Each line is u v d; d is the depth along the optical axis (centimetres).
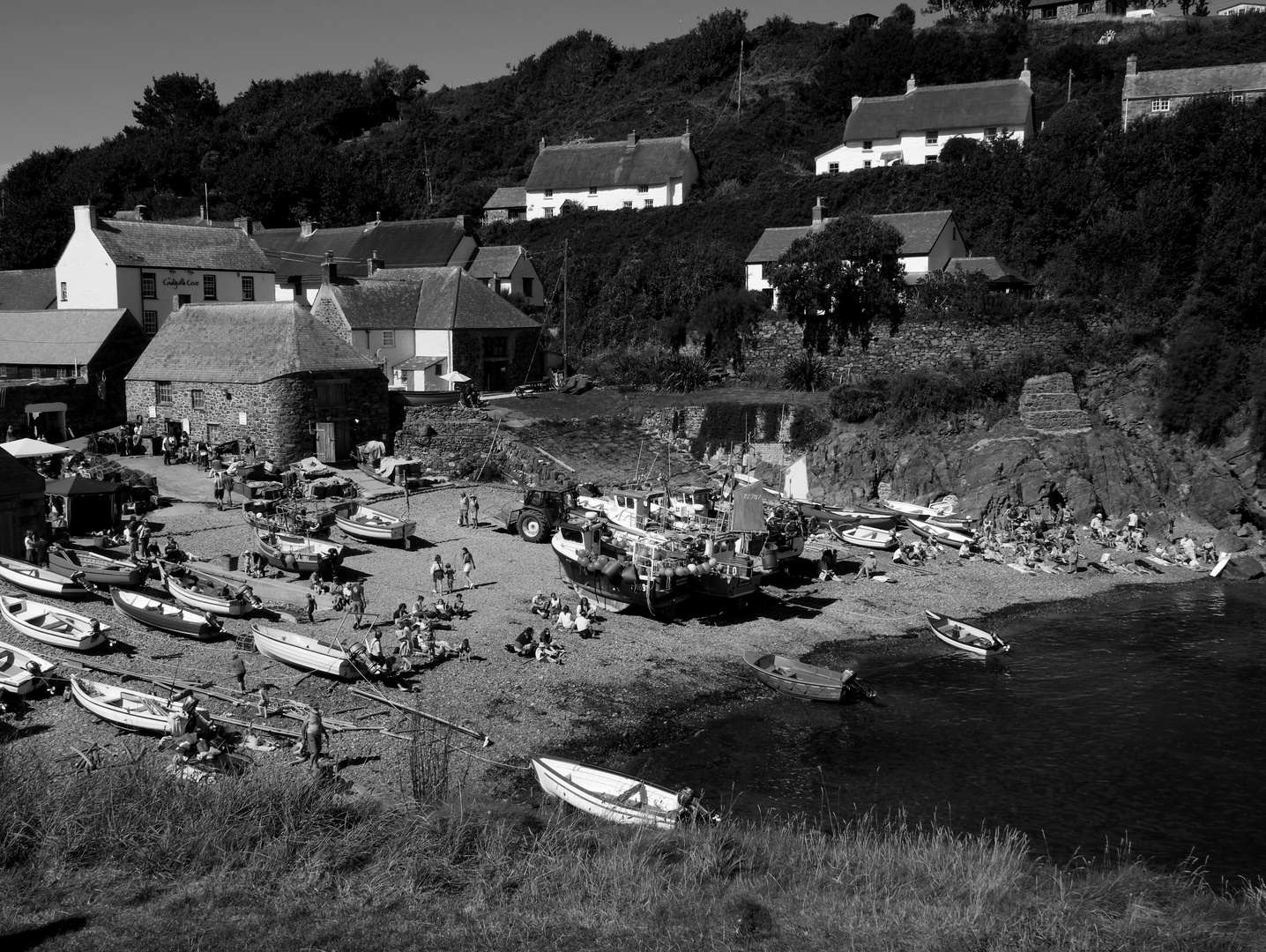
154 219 10619
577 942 1678
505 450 5453
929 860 2009
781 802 2398
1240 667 3366
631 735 2727
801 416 5850
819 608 3900
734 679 3162
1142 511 5216
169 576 3284
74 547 3709
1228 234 5912
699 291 7212
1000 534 4872
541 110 12850
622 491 4425
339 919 1712
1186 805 2423
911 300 6241
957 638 3534
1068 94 8962
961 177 7325
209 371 5328
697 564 3628
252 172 10625
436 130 12556
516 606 3553
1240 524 5219
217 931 1656
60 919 1670
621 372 6725
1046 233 6938
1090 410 5734
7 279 7462
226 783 2100
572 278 7844
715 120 10875
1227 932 1803
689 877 1905
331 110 13562
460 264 7988
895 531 4959
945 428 5594
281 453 5138
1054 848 2217
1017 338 6025
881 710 2972
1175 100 7606
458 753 2516
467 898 1809
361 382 5403
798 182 8106
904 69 9675
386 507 4772
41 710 2497
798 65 11700
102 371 5681
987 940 1727
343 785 2222
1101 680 3247
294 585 3562
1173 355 5575
